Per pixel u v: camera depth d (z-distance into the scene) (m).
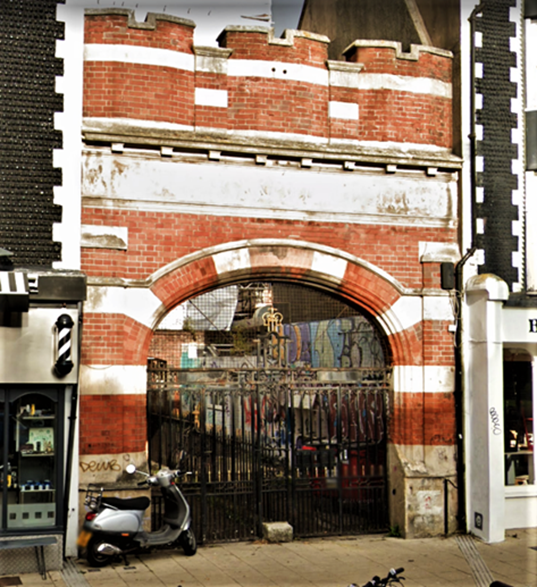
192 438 10.92
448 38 12.23
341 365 13.15
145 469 10.34
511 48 12.19
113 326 10.29
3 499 9.58
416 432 11.50
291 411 11.39
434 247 11.75
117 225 10.48
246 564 9.81
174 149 10.67
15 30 10.20
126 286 10.38
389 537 11.38
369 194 11.52
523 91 12.22
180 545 10.68
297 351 13.23
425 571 9.61
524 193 12.16
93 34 10.54
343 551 10.52
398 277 11.58
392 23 13.95
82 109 10.42
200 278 10.75
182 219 10.74
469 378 11.63
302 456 11.42
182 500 10.18
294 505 11.26
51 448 9.84
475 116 11.88
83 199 10.36
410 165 11.56
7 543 9.20
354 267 11.37
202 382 10.98
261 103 11.11
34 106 10.20
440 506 11.42
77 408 10.05
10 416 9.72
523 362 12.30
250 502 11.13
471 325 11.66
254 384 11.15
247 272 10.97
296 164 11.23
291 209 11.18
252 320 11.98
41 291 9.43
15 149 10.11
